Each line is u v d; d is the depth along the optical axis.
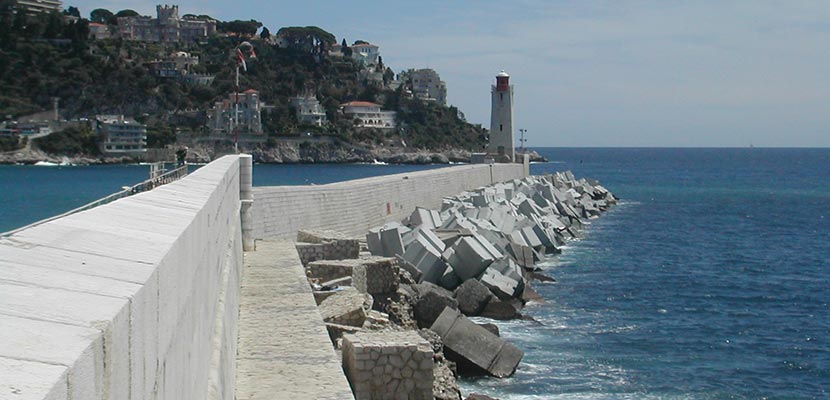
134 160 152.88
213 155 180.25
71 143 145.88
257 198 31.80
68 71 182.12
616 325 33.12
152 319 3.75
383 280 27.33
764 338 32.06
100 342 2.65
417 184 57.28
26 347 2.42
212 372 8.88
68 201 68.44
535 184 79.81
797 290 42.78
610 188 131.00
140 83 191.62
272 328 17.89
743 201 105.00
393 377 16.62
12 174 110.31
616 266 49.47
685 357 28.66
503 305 32.75
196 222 6.82
